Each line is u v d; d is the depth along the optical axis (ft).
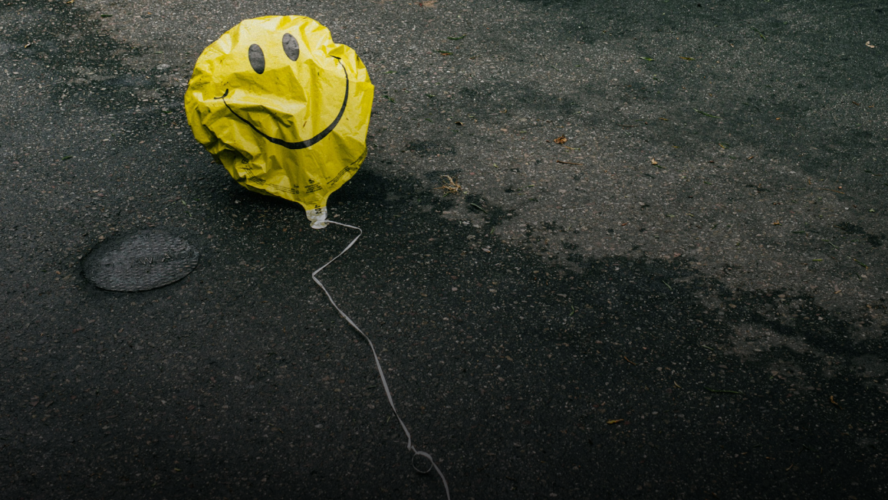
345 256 10.63
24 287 9.81
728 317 9.82
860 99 15.30
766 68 16.39
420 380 8.76
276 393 8.54
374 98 14.73
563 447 8.05
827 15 18.66
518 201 11.95
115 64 15.38
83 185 11.80
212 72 10.02
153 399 8.41
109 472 7.60
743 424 8.36
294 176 10.69
